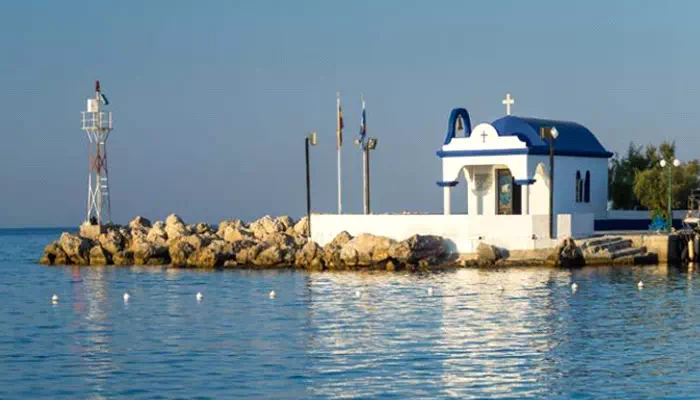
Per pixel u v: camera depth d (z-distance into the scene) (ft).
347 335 397.60
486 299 490.08
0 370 341.82
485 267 628.28
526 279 566.36
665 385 310.86
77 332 420.36
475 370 331.57
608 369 331.98
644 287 527.40
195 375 329.52
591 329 403.54
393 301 490.49
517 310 453.17
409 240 634.43
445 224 642.22
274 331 411.34
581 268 621.31
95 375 332.60
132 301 522.88
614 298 487.61
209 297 530.68
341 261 649.61
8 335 414.00
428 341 381.60
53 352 373.40
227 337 398.83
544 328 406.82
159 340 395.55
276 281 595.88
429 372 329.11
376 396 300.20
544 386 310.86
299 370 333.83
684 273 593.01
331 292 532.73
